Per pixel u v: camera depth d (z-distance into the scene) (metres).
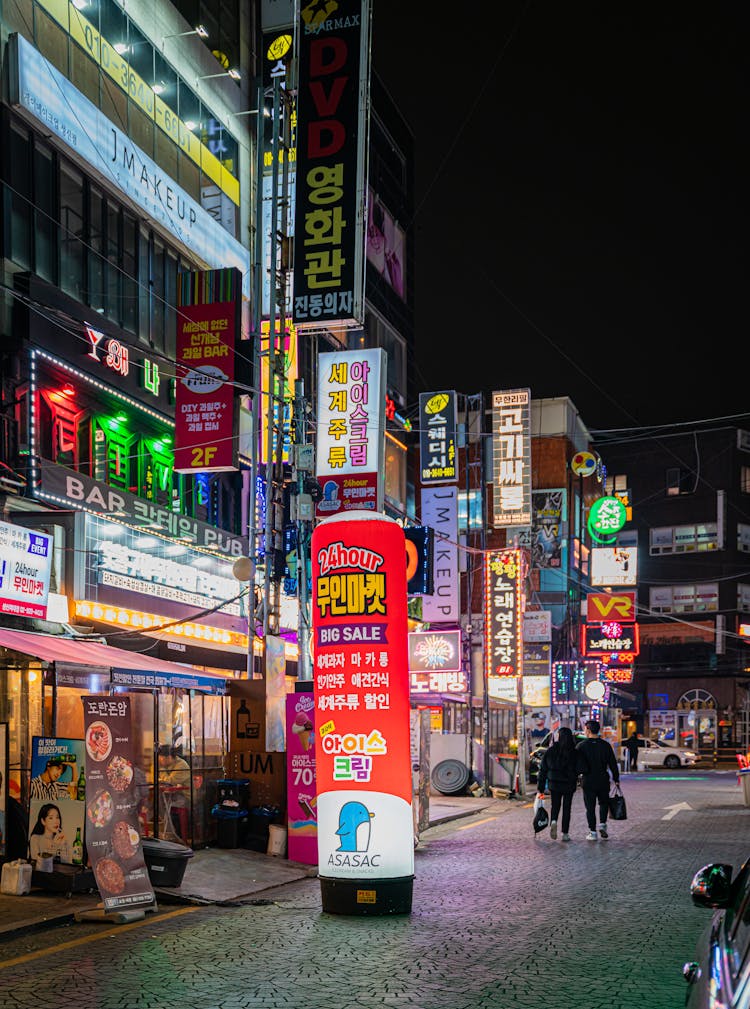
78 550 16.03
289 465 17.80
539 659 30.78
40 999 6.47
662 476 65.38
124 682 11.42
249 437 23.42
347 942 8.12
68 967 7.35
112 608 16.73
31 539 13.88
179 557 18.97
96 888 10.07
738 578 62.97
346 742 9.45
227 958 7.60
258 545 21.97
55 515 16.11
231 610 20.94
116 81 20.62
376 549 9.56
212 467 18.92
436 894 10.41
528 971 7.11
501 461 31.16
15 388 16.59
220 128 25.11
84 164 18.91
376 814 9.34
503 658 25.67
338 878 9.34
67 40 19.03
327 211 18.25
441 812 20.03
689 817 19.33
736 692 60.94
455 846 14.82
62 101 18.19
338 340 30.55
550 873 11.79
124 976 7.06
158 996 6.52
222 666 19.86
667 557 64.50
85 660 11.38
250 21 27.25
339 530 9.66
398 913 9.27
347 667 9.48
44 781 10.22
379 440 19.52
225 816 13.41
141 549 17.69
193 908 9.87
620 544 65.56
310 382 24.95
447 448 29.89
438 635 25.42
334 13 18.55
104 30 20.31
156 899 10.22
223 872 11.67
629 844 14.68
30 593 13.89
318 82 18.50
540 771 15.52
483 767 24.95
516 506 30.89
